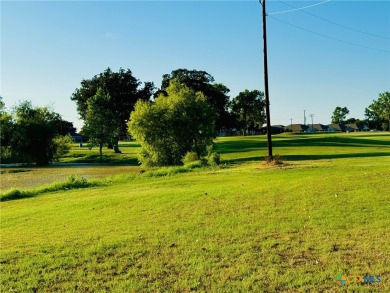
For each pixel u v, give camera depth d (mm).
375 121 187625
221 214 11812
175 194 15641
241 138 96250
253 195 13875
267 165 24297
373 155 35250
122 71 82500
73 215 13562
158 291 6805
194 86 79812
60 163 62312
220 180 19719
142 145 41625
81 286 7191
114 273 7750
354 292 6332
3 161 60969
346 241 8633
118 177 25969
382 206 11047
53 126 62688
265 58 25062
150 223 11430
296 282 6793
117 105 79625
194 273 7484
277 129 188250
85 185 23188
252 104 155125
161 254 8617
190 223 11031
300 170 20281
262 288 6676
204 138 41844
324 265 7449
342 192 12938
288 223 10281
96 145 68500
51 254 9000
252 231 9852
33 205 17109
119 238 9930
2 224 13117
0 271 8109
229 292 6637
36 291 7109
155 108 40969
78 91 82688
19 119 61281
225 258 8133
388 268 7082
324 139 71062
